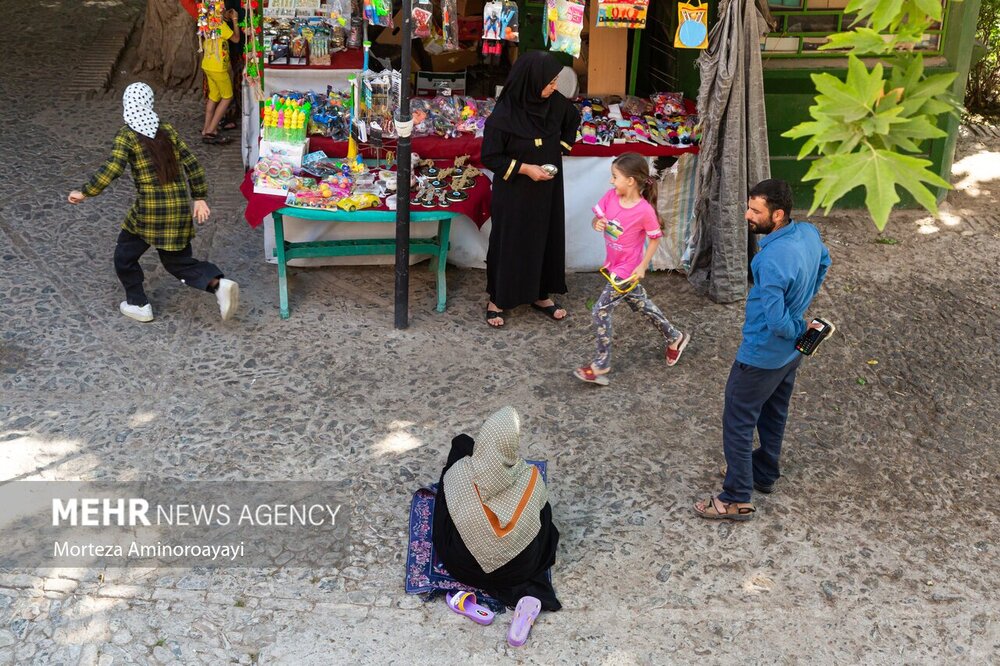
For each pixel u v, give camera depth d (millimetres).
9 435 5055
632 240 5289
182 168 5727
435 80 7836
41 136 8492
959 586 4422
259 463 4984
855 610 4281
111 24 10969
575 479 4977
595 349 6059
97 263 6676
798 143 7582
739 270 6504
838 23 7246
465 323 6266
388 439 5191
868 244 7363
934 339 6266
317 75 6750
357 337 6051
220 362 5742
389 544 4535
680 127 6699
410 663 3945
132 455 4980
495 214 5895
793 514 4816
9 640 3941
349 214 5898
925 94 2885
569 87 7047
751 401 4445
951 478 5113
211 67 8125
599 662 3980
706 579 4406
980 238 7477
